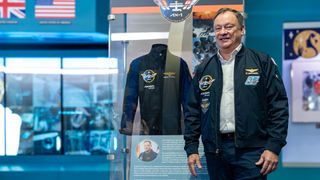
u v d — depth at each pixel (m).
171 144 2.70
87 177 3.71
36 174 3.72
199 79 2.24
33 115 4.37
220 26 2.14
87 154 4.29
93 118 4.38
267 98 2.12
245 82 2.10
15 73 4.28
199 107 2.28
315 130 3.45
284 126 2.06
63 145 4.38
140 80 2.73
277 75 2.13
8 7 3.35
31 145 4.35
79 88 4.39
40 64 4.26
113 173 2.73
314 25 3.42
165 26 2.72
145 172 2.70
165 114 2.70
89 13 3.39
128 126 2.74
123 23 2.74
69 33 3.45
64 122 4.40
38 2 3.38
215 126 2.14
